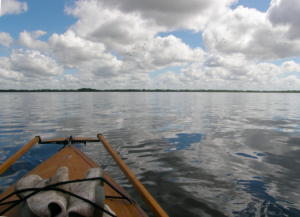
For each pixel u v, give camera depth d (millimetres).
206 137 4945
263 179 2705
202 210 2027
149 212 1994
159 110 11461
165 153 3721
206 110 11477
